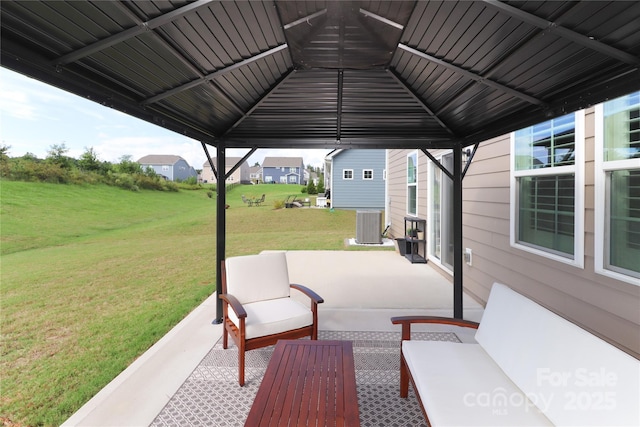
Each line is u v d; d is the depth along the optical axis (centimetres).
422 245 772
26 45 172
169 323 437
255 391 256
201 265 808
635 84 192
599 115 256
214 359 306
